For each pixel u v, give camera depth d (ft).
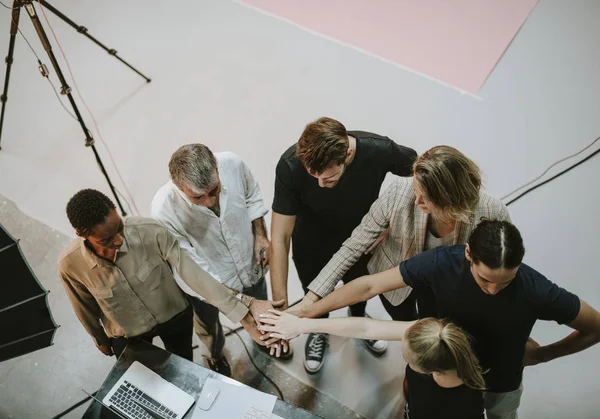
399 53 11.78
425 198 4.90
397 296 6.56
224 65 12.22
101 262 5.55
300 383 8.21
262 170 10.55
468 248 4.64
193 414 5.69
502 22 11.75
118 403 5.84
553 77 10.91
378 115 10.93
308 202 6.40
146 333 6.65
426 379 5.26
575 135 10.12
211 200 5.68
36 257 9.91
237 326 8.92
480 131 10.48
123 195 10.54
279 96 11.53
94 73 12.47
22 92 12.26
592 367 7.88
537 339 8.23
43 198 10.63
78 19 13.48
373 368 8.27
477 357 5.41
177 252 5.96
